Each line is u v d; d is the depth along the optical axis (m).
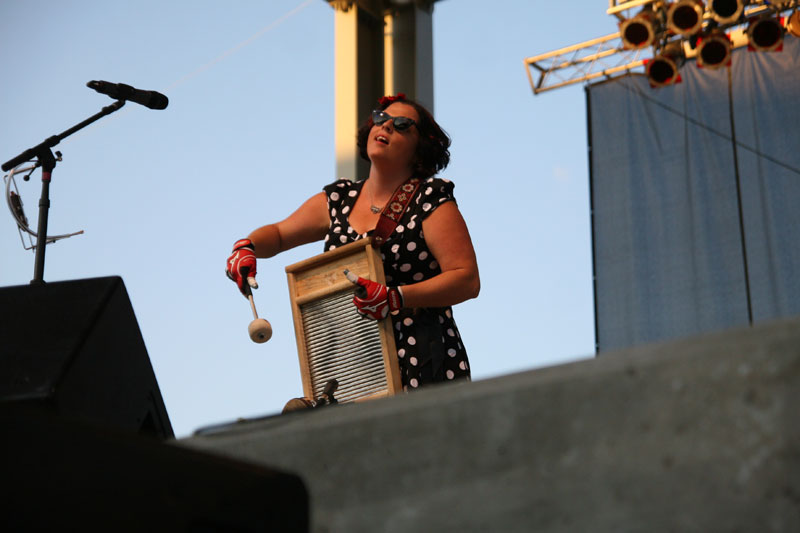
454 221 3.99
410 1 12.59
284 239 4.34
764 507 1.33
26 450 1.45
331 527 1.60
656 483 1.40
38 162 5.05
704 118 12.46
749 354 1.37
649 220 12.45
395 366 3.82
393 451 1.59
